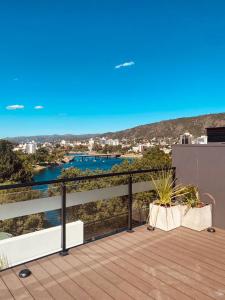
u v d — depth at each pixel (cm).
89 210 367
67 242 331
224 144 370
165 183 389
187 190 389
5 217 277
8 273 252
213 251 299
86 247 313
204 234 352
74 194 332
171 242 327
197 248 308
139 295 214
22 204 289
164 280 237
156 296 212
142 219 406
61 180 294
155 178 408
